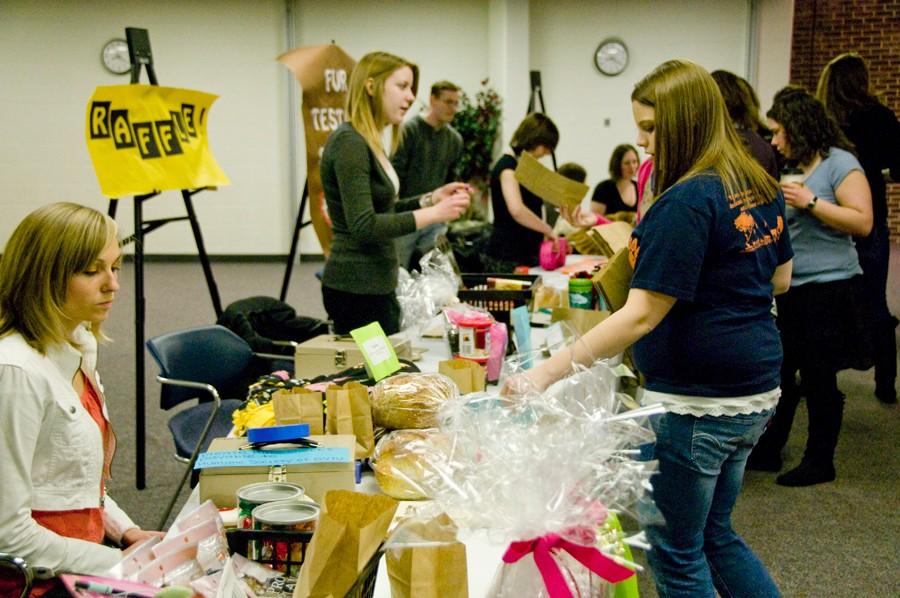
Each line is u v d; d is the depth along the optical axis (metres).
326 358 2.43
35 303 1.57
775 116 3.27
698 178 1.69
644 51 9.56
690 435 1.76
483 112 9.31
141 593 1.18
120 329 6.45
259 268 9.42
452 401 1.62
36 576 1.53
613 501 1.21
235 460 1.54
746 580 1.95
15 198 9.45
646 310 1.69
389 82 2.79
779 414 3.62
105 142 3.41
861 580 2.75
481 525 1.18
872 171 3.97
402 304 3.11
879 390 4.58
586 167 9.80
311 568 1.06
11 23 9.16
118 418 4.46
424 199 3.12
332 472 1.54
